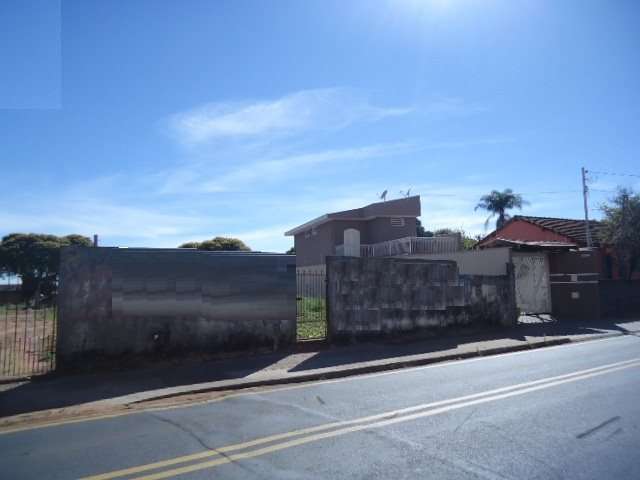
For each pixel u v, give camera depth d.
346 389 8.56
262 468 4.96
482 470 4.81
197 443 5.80
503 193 44.41
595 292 18.67
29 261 42.03
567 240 28.23
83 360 10.66
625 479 4.59
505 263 18.05
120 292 10.98
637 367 9.80
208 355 11.48
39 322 21.56
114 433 6.32
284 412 7.11
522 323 17.31
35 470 5.09
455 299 15.03
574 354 11.59
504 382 8.67
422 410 6.96
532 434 5.84
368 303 13.45
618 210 23.59
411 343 13.44
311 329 14.69
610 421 6.30
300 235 38.34
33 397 8.45
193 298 11.48
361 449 5.44
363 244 32.56
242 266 11.96
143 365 10.84
